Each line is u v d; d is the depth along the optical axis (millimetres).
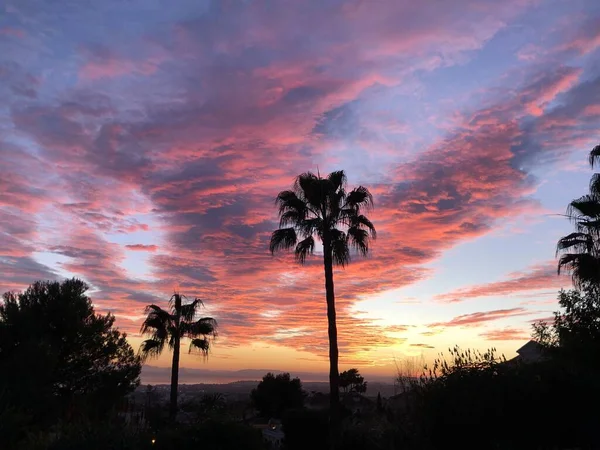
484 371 8898
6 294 26672
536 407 8312
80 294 28797
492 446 8453
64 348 26125
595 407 8258
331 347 19703
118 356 28219
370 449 11445
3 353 24438
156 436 11945
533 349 14758
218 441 12102
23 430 12281
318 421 21922
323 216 21875
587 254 16766
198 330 29922
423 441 8898
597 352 12352
